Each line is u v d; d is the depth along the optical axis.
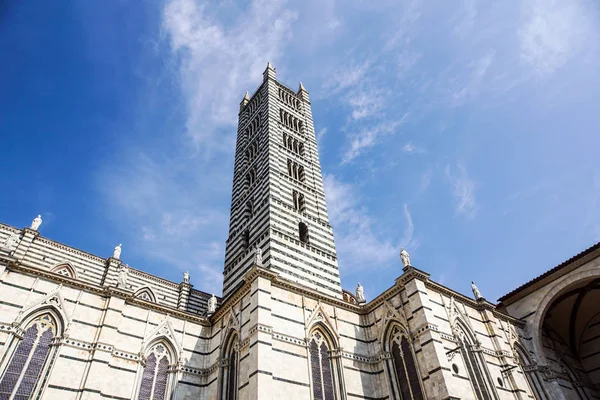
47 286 32.62
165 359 36.00
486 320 40.31
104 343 32.31
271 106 60.22
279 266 40.09
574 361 51.31
